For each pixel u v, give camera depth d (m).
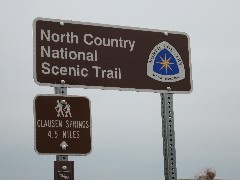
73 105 2.53
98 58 2.78
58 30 2.71
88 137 2.52
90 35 2.79
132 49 2.90
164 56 3.00
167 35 3.04
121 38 2.88
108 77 2.79
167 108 2.96
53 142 2.45
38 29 2.66
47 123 2.46
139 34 2.95
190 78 3.05
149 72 2.92
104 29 2.84
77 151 2.48
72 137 2.49
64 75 2.66
